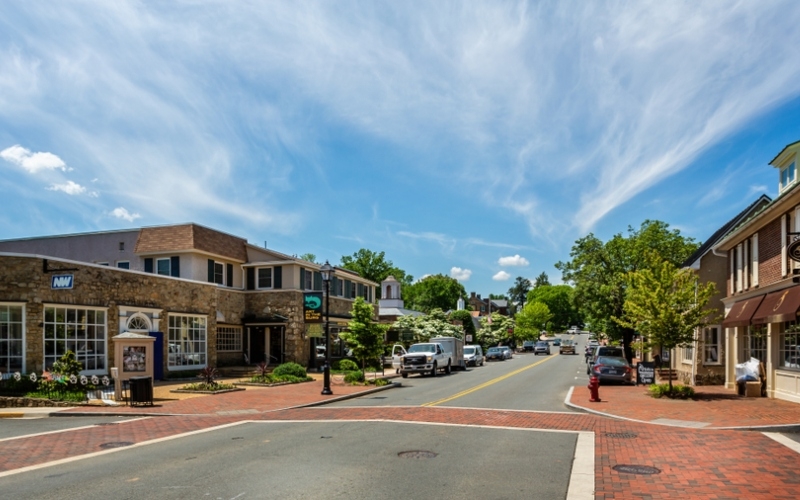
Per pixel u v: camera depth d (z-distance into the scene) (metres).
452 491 8.26
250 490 8.25
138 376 19.59
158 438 12.70
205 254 34.28
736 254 23.66
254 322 35.84
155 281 26.80
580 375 34.38
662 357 30.56
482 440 12.23
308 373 34.34
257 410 17.67
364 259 85.06
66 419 16.08
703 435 12.88
